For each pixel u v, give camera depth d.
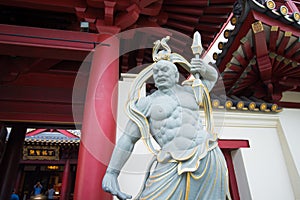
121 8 3.09
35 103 4.45
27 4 3.07
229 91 4.42
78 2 3.13
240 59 3.78
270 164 3.59
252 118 3.92
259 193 3.31
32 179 13.91
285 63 3.73
